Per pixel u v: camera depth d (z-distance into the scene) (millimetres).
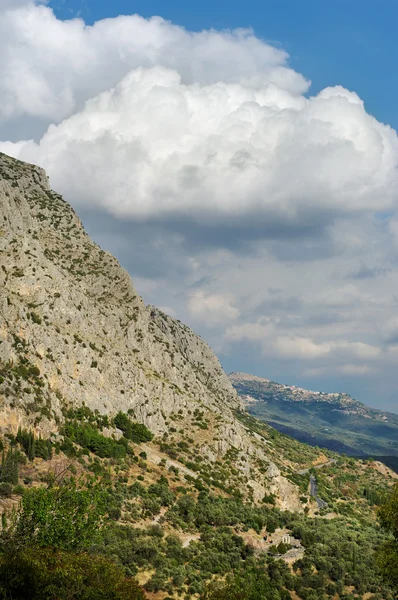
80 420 156000
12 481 109812
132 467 156750
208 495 162875
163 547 118938
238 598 93688
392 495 69250
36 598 67812
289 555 148750
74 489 89250
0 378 133625
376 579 146625
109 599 73875
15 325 153000
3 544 74812
